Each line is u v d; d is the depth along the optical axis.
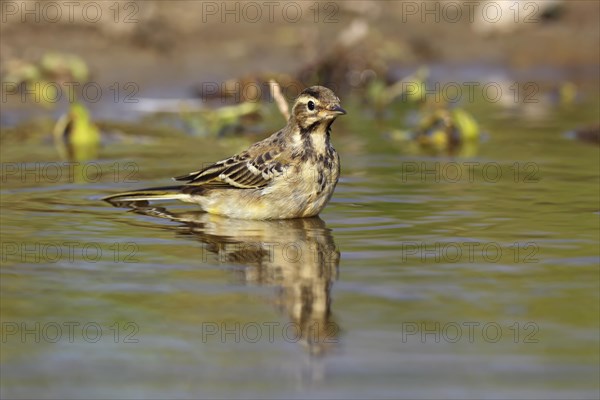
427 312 10.40
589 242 12.80
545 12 30.53
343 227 13.65
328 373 9.03
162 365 9.29
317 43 27.11
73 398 8.59
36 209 14.59
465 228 13.52
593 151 19.03
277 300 10.81
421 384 8.80
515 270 11.70
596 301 10.67
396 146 19.69
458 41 29.22
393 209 14.62
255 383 8.90
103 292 11.08
